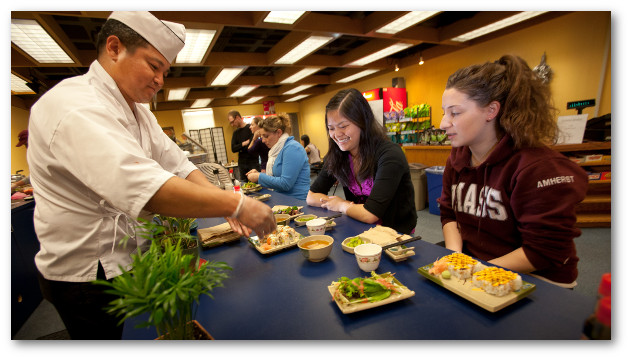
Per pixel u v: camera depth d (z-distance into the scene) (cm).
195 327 69
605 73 379
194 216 82
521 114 93
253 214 90
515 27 469
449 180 131
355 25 414
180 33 106
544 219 87
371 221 137
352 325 68
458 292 75
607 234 289
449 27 482
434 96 630
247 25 349
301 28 375
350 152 165
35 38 322
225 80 677
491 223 108
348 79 828
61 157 80
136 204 76
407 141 543
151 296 53
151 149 127
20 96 620
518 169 94
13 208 235
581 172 87
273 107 1038
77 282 96
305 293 84
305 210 173
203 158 313
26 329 220
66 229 93
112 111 95
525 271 90
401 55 666
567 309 67
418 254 103
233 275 99
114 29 92
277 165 271
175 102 1030
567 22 409
